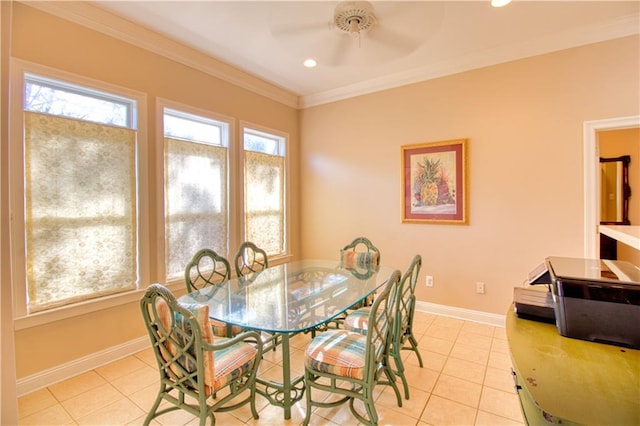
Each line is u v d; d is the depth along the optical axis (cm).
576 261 149
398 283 181
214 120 329
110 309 248
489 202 312
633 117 251
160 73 279
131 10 235
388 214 374
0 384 159
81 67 230
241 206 359
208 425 179
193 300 219
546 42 278
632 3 228
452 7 231
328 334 200
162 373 164
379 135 378
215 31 266
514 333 116
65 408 195
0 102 164
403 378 201
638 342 102
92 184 236
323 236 429
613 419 70
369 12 178
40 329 213
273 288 242
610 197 417
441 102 335
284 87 397
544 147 286
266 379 227
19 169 201
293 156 438
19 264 202
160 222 278
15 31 201
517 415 184
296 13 184
